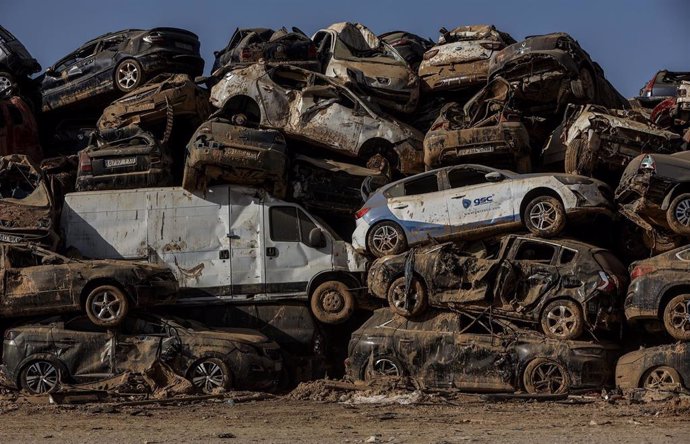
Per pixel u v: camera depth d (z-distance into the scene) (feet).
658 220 94.48
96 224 106.42
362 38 130.41
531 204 96.43
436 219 100.68
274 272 104.63
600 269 87.81
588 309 87.10
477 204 99.09
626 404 77.66
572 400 80.64
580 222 97.91
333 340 106.42
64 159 117.50
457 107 111.04
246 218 105.81
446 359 89.40
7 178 105.81
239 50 126.82
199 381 91.15
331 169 109.60
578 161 100.73
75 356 91.25
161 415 74.28
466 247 100.07
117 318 92.79
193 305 104.37
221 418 71.87
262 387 92.89
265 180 106.01
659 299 83.56
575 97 111.65
